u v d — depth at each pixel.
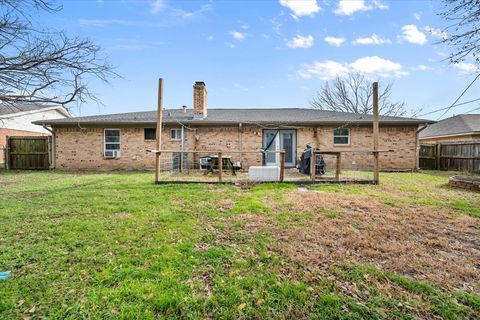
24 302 2.01
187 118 12.68
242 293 2.13
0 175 9.85
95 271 2.45
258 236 3.32
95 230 3.49
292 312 1.92
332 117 12.84
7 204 4.88
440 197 5.71
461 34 6.05
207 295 2.11
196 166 12.19
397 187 7.02
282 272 2.46
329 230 3.53
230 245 3.05
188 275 2.38
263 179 7.77
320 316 1.88
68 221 3.87
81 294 2.11
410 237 3.33
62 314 1.89
